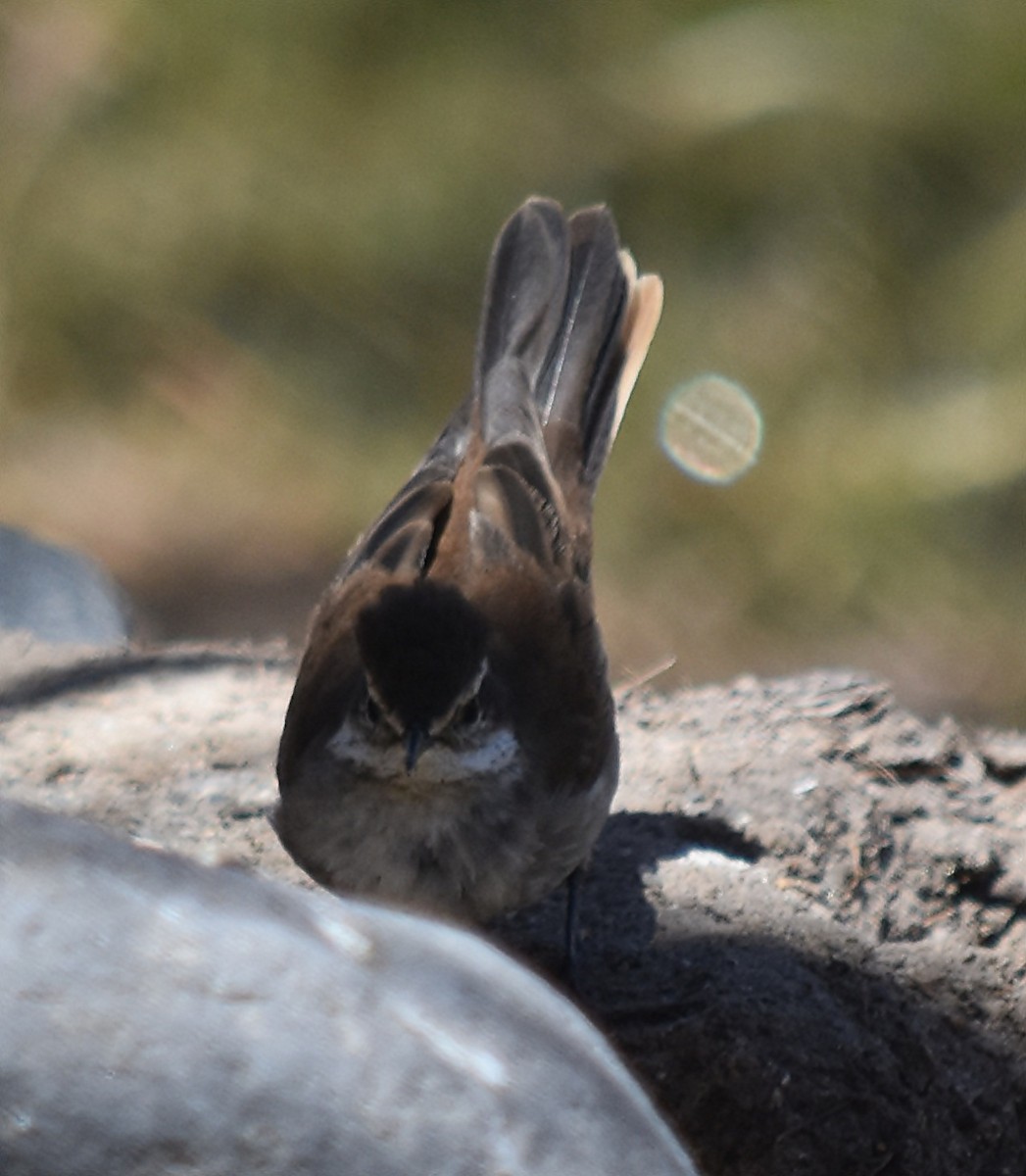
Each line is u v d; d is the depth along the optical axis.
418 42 18.25
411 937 5.50
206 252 18.22
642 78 17.80
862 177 17.28
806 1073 7.43
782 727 9.74
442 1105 5.01
